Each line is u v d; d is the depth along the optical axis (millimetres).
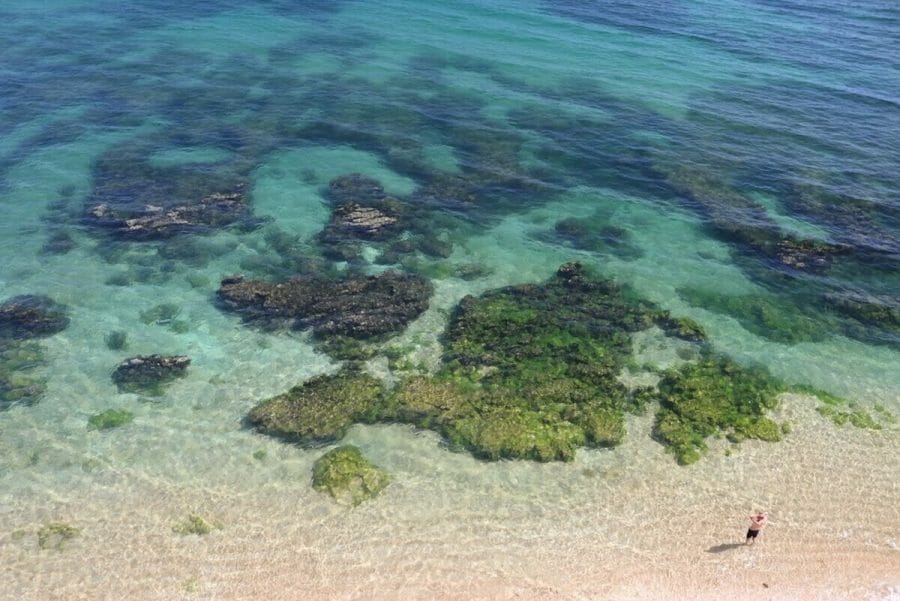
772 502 22125
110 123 43156
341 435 23766
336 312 28750
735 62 55250
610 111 47156
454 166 40250
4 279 30328
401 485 22219
